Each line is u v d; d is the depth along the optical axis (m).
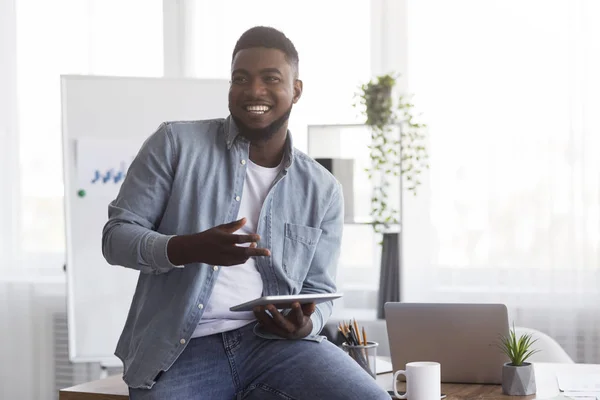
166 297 2.02
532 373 2.12
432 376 2.02
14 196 4.50
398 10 4.26
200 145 2.08
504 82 4.14
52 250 4.49
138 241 1.90
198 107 4.00
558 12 4.07
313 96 4.33
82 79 3.97
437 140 4.21
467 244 4.18
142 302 2.05
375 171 4.18
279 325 1.98
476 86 4.17
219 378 2.02
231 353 2.03
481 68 4.16
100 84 3.97
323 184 2.21
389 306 2.31
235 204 2.07
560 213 4.07
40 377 4.50
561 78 4.07
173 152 2.06
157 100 3.99
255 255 1.79
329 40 4.32
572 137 4.05
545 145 4.09
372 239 4.30
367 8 4.29
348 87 4.30
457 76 4.19
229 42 4.40
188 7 4.42
